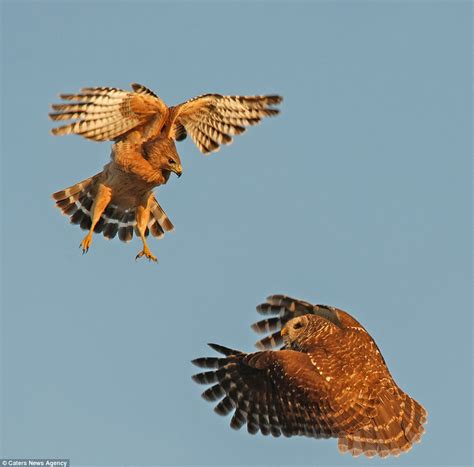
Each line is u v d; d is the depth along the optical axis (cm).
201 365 1578
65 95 1584
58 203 1786
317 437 1480
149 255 1775
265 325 1620
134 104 1645
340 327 1547
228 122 1772
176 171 1705
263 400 1536
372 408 1466
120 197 1767
